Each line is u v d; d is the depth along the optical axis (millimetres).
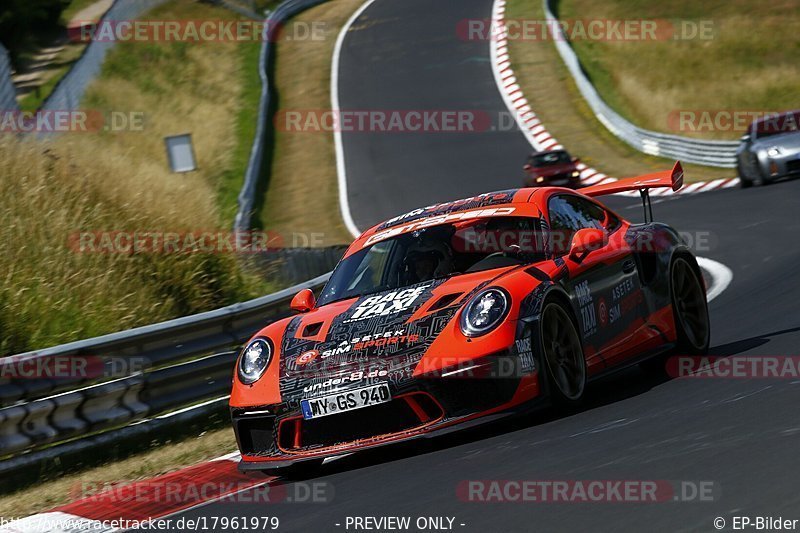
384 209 91125
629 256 22172
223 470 21234
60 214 40156
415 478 16219
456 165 102438
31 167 43125
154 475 22047
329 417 18062
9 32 119688
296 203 96312
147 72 121562
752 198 63500
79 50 126375
